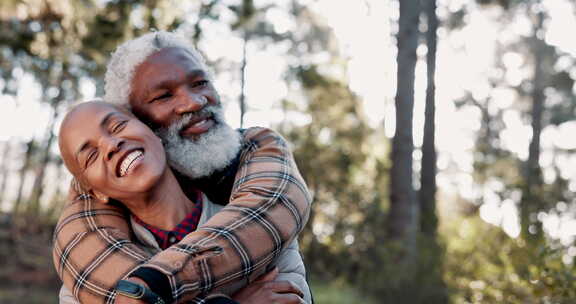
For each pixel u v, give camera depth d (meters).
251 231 1.54
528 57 26.92
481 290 4.92
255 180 1.70
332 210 13.94
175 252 1.45
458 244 7.94
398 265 8.71
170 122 1.73
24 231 16.53
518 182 6.57
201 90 1.77
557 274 3.78
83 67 15.48
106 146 1.56
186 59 1.76
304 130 16.67
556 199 6.49
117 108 1.66
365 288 9.41
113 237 1.61
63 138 1.63
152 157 1.59
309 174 14.75
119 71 1.76
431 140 13.16
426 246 8.64
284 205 1.64
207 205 1.72
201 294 1.45
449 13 21.81
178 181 1.85
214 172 1.82
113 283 1.52
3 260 12.93
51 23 10.91
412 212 10.84
